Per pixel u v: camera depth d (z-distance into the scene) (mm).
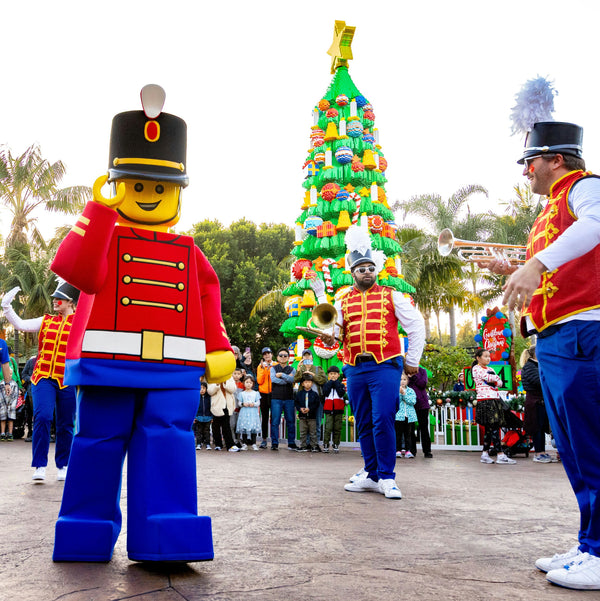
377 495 5102
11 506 4285
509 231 28078
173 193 3061
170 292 2939
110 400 2838
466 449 11359
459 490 5559
